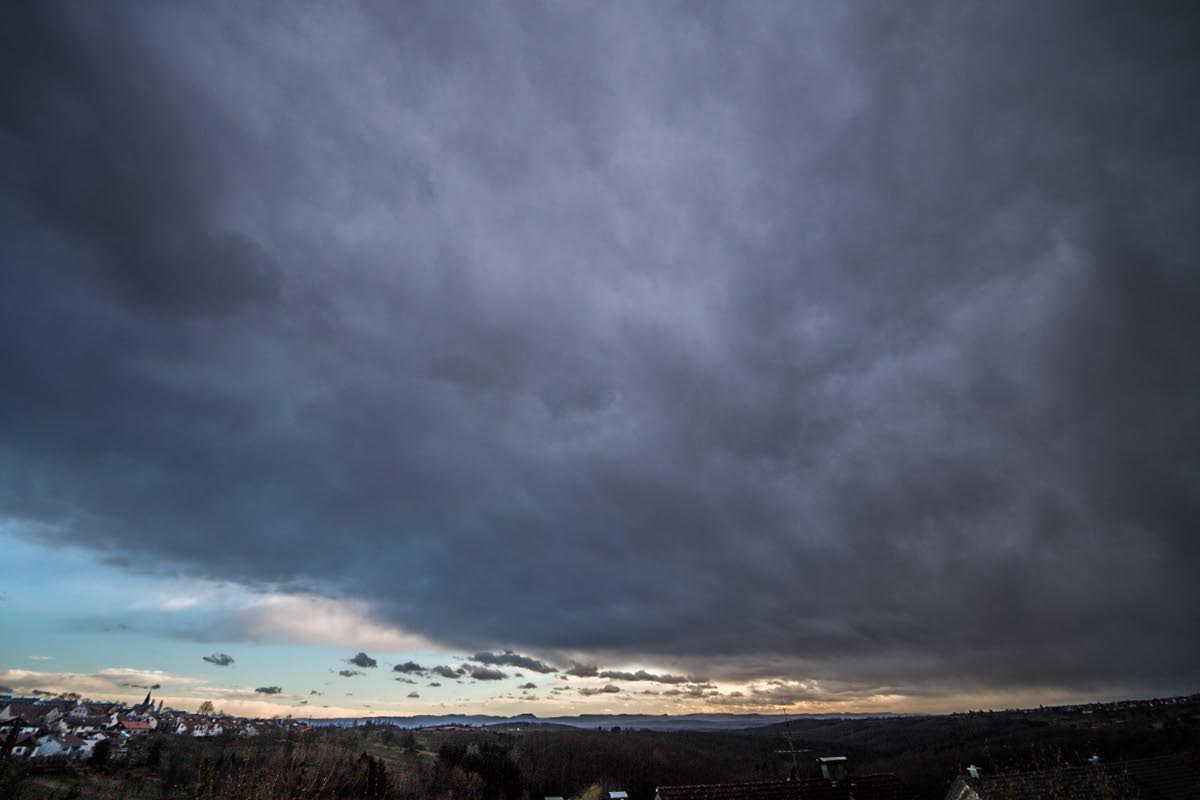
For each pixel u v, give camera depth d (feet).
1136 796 114.73
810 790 140.87
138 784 217.97
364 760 314.76
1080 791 118.11
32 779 194.49
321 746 367.86
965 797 123.95
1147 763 126.41
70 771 224.33
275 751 307.78
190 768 249.96
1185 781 120.57
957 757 285.23
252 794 166.20
